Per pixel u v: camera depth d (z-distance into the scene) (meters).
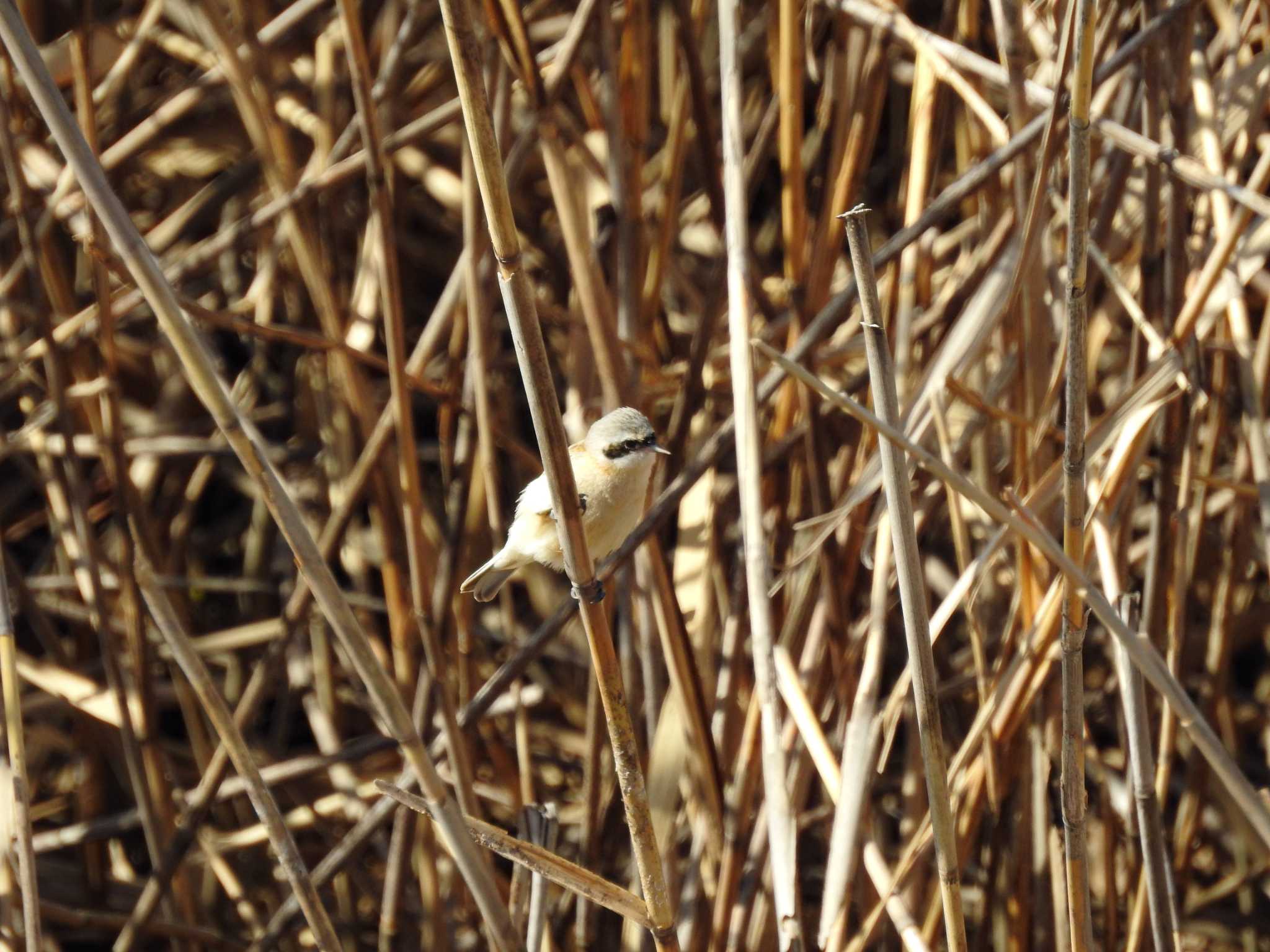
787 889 5.57
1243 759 10.34
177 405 12.39
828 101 8.47
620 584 8.23
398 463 8.66
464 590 7.41
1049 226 7.27
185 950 8.46
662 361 9.39
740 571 7.54
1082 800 5.06
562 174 7.11
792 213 6.93
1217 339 7.61
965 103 7.89
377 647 9.45
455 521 8.29
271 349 12.52
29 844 5.54
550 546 6.94
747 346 6.01
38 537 12.52
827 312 6.79
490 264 7.96
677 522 10.16
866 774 5.83
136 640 8.27
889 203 9.78
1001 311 6.41
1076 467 4.56
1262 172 6.51
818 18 8.83
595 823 7.93
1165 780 6.93
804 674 7.10
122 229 3.76
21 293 10.52
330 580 4.26
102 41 10.57
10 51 3.61
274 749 10.94
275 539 11.76
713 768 6.80
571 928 8.51
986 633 8.70
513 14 6.69
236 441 4.03
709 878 7.20
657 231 8.53
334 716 10.27
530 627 11.53
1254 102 7.08
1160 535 6.94
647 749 8.06
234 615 12.39
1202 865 10.29
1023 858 7.27
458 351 8.39
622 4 9.59
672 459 7.89
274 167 8.44
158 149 12.16
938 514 9.03
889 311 7.73
